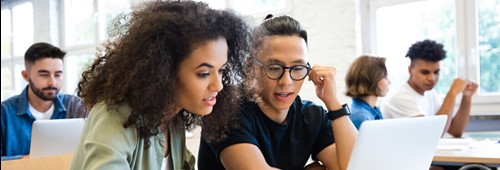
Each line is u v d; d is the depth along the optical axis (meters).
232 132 1.13
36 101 2.48
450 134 2.94
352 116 2.10
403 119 0.97
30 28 6.54
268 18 1.20
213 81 0.83
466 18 3.24
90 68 0.89
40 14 6.25
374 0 3.64
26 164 1.40
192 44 0.80
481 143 2.08
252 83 1.10
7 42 6.86
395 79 3.59
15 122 2.41
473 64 3.22
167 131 1.02
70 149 1.96
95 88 0.85
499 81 3.16
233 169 1.11
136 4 0.90
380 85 2.20
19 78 6.78
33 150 1.89
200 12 0.84
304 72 1.16
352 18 3.62
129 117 0.80
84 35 5.97
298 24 1.17
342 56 3.67
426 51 2.66
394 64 3.58
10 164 1.38
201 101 0.84
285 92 1.15
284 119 1.25
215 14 0.85
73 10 6.08
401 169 1.02
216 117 1.02
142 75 0.78
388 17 3.60
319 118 1.32
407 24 3.52
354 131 1.26
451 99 2.76
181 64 0.81
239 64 0.98
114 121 0.79
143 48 0.80
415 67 2.72
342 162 1.21
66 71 6.07
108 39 0.90
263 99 1.20
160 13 0.82
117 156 0.75
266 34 1.13
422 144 1.04
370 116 2.10
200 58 0.81
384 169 0.98
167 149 1.04
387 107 2.77
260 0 4.26
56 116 2.53
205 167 1.22
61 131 1.93
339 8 3.69
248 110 1.19
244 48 0.97
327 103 1.28
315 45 3.82
